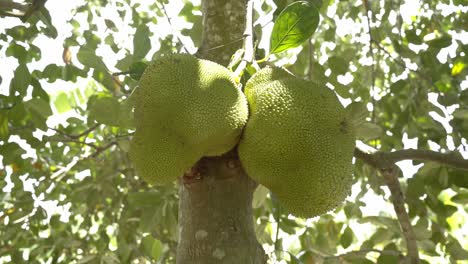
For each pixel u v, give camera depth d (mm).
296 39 1585
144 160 1451
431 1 3150
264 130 1427
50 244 3055
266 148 1423
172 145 1437
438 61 2754
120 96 2576
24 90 2242
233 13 1823
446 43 2734
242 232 1480
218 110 1414
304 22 1549
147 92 1443
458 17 3096
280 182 1462
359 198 2754
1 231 3168
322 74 2656
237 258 1443
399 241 2564
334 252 2738
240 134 1482
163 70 1447
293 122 1411
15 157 2549
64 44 2686
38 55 2635
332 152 1437
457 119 2459
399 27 2990
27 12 1804
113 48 2973
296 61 2955
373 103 2926
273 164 1434
